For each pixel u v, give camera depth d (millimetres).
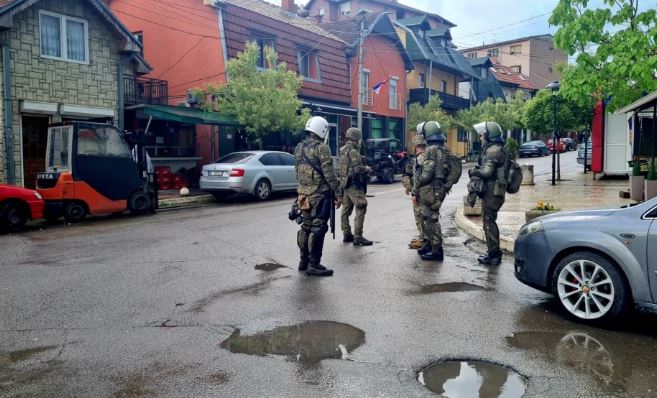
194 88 20688
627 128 19406
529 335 4602
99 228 11055
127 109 18031
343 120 28859
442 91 40562
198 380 3750
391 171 22250
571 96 10227
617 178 20016
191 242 9117
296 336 4586
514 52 61312
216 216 12656
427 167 7336
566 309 5012
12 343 4457
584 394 3520
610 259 4762
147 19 23359
